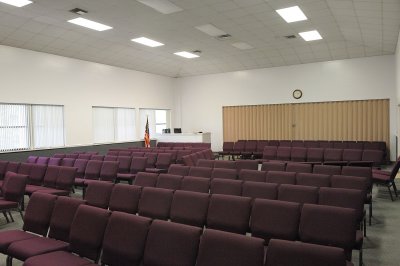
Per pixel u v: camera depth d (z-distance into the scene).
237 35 9.75
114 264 2.96
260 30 9.23
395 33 8.28
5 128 9.20
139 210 4.07
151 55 12.05
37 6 7.22
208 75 14.91
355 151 8.59
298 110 12.86
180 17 8.13
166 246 2.72
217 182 4.58
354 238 2.88
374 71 11.36
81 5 7.21
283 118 13.18
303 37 10.00
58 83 10.50
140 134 13.93
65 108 10.74
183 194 3.84
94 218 3.19
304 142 11.80
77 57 10.98
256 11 7.75
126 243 2.91
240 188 4.39
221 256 2.47
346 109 11.93
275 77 13.30
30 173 6.66
